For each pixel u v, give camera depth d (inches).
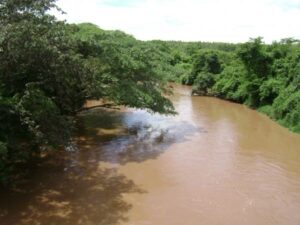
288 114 1018.1
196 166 666.8
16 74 515.2
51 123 525.7
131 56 832.3
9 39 451.8
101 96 820.0
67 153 714.2
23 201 501.0
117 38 922.7
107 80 791.7
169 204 511.2
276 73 1296.8
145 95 812.0
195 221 466.6
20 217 458.0
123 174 615.8
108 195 531.2
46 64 519.2
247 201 530.0
